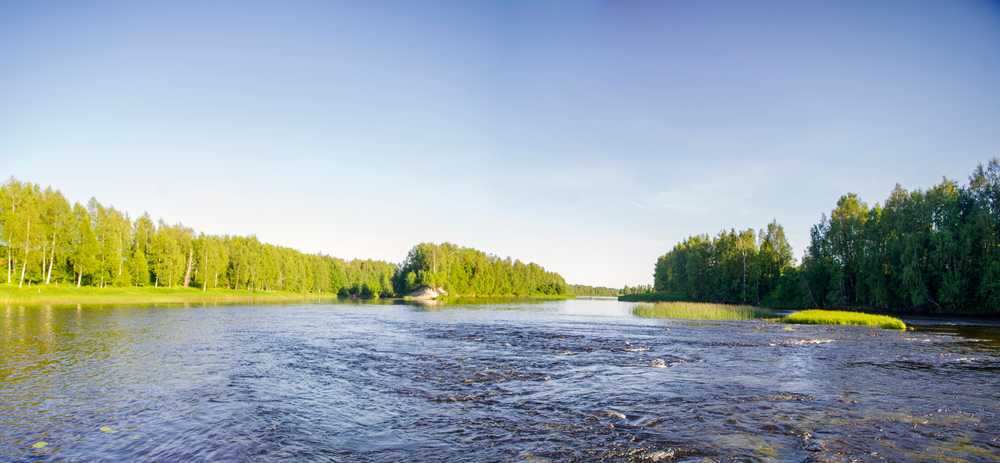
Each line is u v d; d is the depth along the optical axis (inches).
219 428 472.7
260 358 900.0
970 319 2231.8
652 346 1096.2
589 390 634.2
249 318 1950.1
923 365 840.9
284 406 555.2
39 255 3257.9
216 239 5674.2
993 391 632.4
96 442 433.1
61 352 941.8
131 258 4347.9
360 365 828.0
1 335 1199.6
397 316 2246.6
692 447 414.3
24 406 549.3
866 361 881.5
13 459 392.2
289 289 6525.6
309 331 1428.4
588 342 1175.6
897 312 2773.1
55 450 412.8
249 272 5551.2
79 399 582.6
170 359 879.1
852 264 3329.2
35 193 3417.8
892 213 3016.7
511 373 753.6
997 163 2541.8
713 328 1626.5
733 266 4517.7
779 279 4082.2
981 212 2455.7
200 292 4662.9
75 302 2960.1
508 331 1475.1
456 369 789.9
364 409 542.6
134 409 539.8
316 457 397.4
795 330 1557.6
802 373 757.3
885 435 447.5
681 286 5674.2
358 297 6889.8
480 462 382.6
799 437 440.8
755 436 443.8
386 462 384.5
